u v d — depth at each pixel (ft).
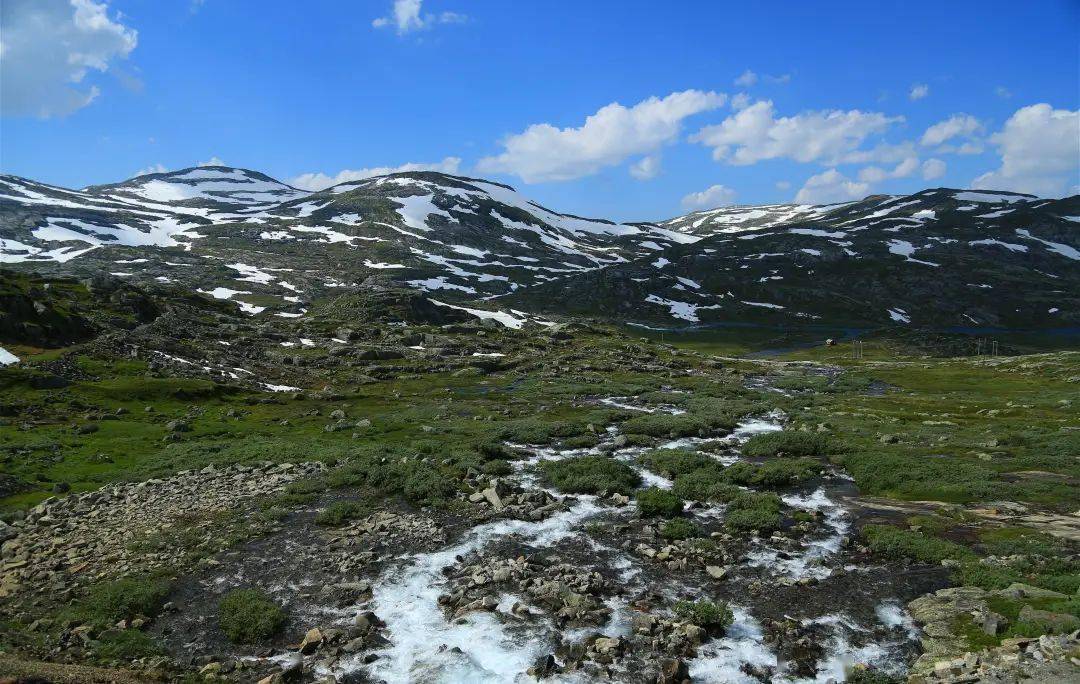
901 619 79.66
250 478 139.03
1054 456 153.28
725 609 80.18
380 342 397.80
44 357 229.86
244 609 82.07
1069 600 75.36
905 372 395.14
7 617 79.77
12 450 148.15
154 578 91.97
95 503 122.42
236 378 268.21
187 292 438.81
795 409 245.86
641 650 73.36
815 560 97.25
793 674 68.90
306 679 68.85
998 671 62.23
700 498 128.88
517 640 75.92
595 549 102.78
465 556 100.63
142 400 209.26
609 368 368.27
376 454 157.28
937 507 120.47
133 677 66.03
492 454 163.63
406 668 70.59
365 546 104.37
